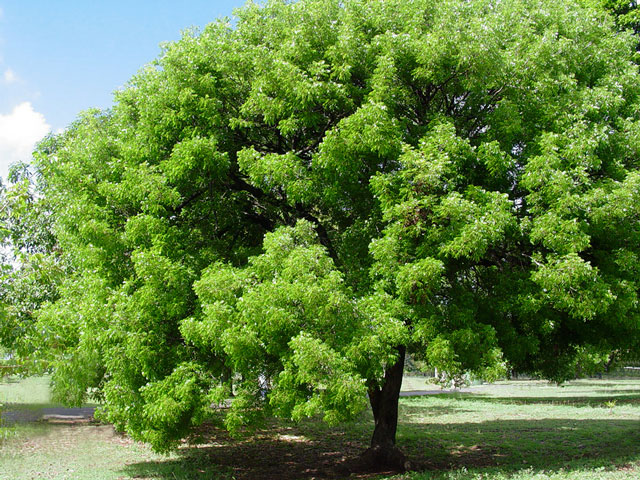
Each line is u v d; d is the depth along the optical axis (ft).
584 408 73.67
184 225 32.91
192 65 31.01
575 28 32.42
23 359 20.70
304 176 28.02
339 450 44.19
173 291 27.48
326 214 35.04
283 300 24.07
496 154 26.76
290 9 32.78
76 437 48.70
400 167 28.73
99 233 28.58
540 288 26.37
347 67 28.07
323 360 22.24
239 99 32.22
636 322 26.68
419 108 32.37
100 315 27.45
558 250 25.35
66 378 31.42
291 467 37.35
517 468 31.45
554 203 25.54
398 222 25.31
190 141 27.96
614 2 49.73
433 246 25.26
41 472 34.27
